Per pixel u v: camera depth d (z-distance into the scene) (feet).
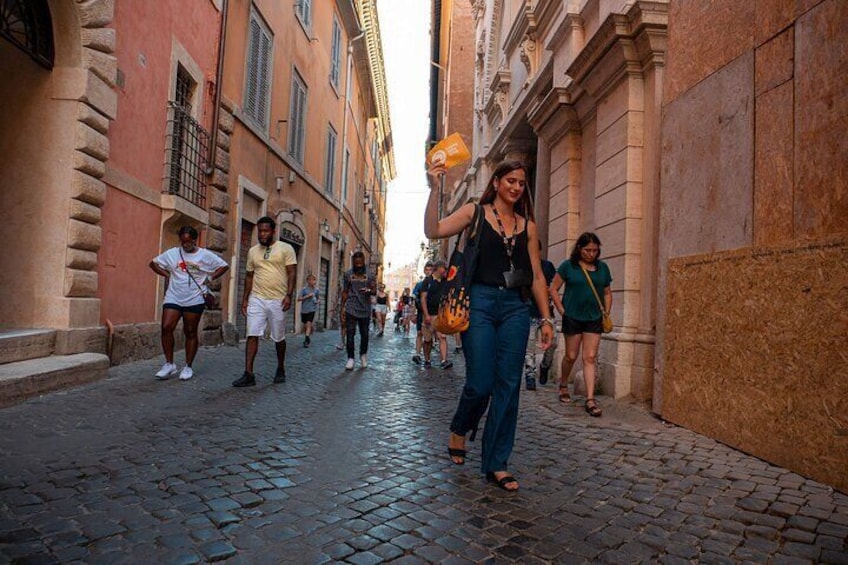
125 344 24.41
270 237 21.68
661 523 9.08
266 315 21.72
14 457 11.04
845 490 10.44
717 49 15.01
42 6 19.95
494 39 55.67
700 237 15.40
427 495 10.07
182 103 31.37
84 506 8.85
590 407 17.70
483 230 10.79
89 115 21.03
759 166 13.16
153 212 27.48
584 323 18.61
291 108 52.24
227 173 37.14
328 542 8.02
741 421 13.34
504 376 10.78
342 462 11.87
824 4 11.43
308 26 57.72
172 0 28.40
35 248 20.51
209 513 8.82
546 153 33.37
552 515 9.32
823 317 11.07
